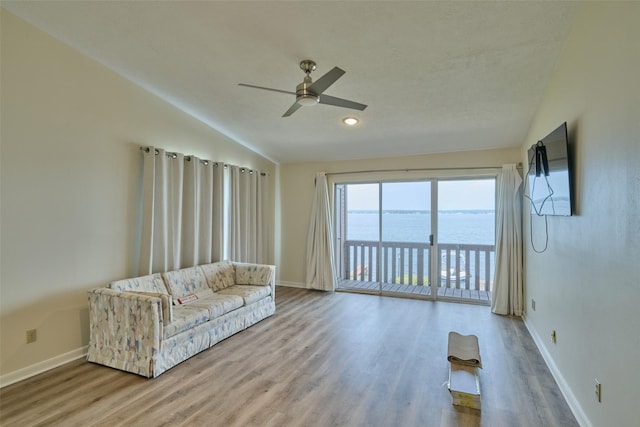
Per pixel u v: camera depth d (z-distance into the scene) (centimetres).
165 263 381
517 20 229
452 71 298
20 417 218
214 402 237
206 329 331
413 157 534
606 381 176
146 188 365
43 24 274
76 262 310
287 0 223
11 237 266
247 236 535
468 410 228
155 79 351
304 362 302
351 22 241
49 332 289
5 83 261
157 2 240
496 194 491
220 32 267
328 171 596
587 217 203
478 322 414
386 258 564
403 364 298
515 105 354
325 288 581
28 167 276
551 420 217
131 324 281
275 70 317
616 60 164
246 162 544
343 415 222
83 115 315
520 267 440
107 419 216
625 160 155
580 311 216
